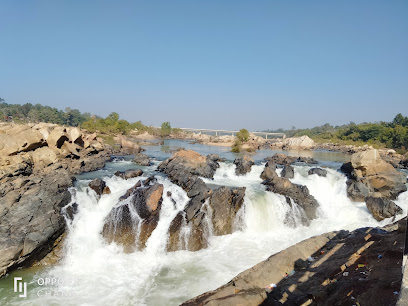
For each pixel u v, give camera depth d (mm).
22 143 25641
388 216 25391
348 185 31312
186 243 20016
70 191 21469
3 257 15086
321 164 50625
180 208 21719
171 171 31797
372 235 15297
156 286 15242
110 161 41188
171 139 124562
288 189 27344
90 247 18984
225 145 98688
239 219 23188
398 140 95250
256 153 72625
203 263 18000
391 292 9141
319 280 11984
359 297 9500
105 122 105938
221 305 10266
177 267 17438
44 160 26578
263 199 24719
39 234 16891
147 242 19703
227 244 20891
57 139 31922
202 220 21125
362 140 115438
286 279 13008
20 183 19922
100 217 20859
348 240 15969
